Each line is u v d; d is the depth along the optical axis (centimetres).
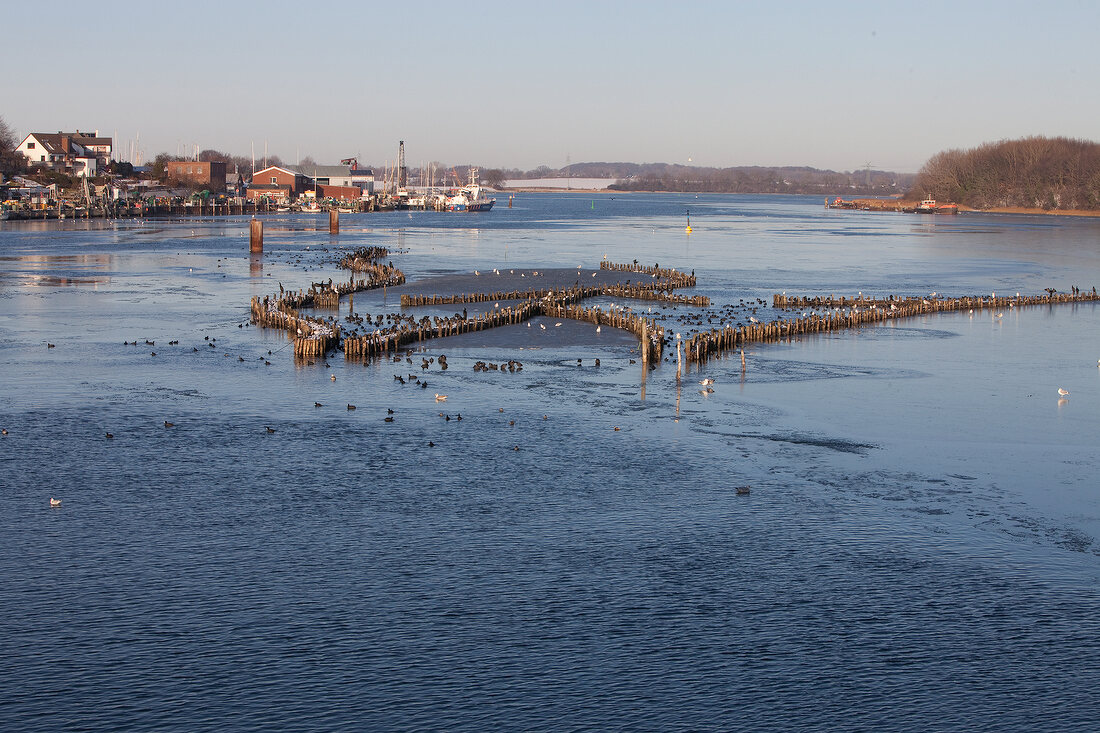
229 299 11981
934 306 11825
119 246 19025
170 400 6956
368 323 10138
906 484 5494
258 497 5147
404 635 3809
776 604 4081
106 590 4109
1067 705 3416
